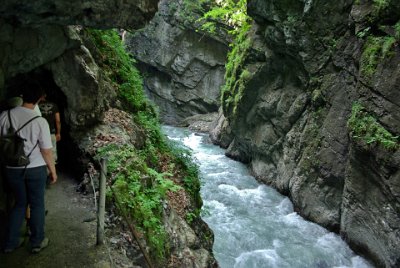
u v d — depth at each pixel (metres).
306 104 13.23
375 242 9.51
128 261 4.84
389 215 8.91
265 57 15.20
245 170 17.36
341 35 11.33
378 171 9.14
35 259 4.51
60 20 4.27
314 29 12.00
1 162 4.38
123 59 10.12
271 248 10.31
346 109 11.05
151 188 6.39
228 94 18.50
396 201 8.59
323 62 12.02
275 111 14.87
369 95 9.59
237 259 9.64
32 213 4.44
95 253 4.75
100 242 4.87
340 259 10.02
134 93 9.57
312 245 10.60
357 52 10.45
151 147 8.34
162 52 27.86
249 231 11.10
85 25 4.59
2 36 4.45
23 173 4.19
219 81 27.59
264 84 15.61
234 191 14.32
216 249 9.95
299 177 12.77
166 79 29.52
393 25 9.36
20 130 4.14
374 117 9.39
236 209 12.69
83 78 6.52
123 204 5.46
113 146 6.60
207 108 28.44
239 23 19.62
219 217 11.94
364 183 9.90
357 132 9.65
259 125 16.33
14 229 4.44
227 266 9.27
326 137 11.77
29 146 4.19
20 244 4.71
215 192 14.05
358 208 10.15
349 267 9.72
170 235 5.96
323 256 10.06
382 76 9.16
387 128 8.93
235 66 17.56
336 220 11.34
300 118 13.48
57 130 5.98
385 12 9.38
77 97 6.55
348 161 10.55
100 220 4.78
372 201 9.58
